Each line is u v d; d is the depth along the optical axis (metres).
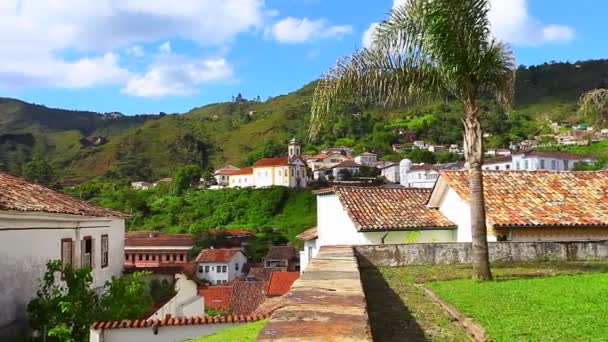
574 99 130.88
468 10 11.48
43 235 15.02
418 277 12.41
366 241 17.91
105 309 15.07
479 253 11.56
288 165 98.25
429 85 12.39
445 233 18.42
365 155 108.25
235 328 11.38
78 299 14.16
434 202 19.84
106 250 20.86
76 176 140.62
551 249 15.27
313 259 10.38
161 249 63.31
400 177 95.19
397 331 7.22
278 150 132.38
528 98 136.50
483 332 6.54
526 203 17.75
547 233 16.59
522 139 105.06
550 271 12.88
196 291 24.73
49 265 14.42
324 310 4.64
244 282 36.25
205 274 59.00
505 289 9.66
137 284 16.09
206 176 107.94
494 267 13.98
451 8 11.40
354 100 12.67
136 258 63.44
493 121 110.81
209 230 73.31
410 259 14.91
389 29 12.22
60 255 16.19
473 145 11.91
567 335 6.17
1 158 159.88
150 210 88.00
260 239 69.12
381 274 13.05
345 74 12.31
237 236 69.19
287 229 75.31
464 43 11.56
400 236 18.06
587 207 17.66
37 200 15.77
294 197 87.81
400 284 11.43
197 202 90.38
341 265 9.11
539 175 20.23
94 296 15.13
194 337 13.09
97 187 103.06
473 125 12.01
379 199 20.20
